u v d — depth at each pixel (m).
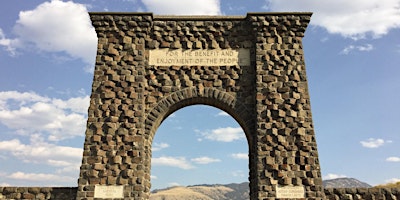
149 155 27.91
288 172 26.16
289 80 28.28
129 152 26.67
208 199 199.38
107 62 28.64
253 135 27.55
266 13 29.44
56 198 26.08
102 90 28.03
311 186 25.86
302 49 29.06
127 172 26.16
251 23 29.38
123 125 27.28
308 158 26.50
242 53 29.33
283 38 29.25
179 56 29.17
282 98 27.89
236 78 28.72
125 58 28.73
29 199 25.98
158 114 27.94
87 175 26.02
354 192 26.02
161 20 29.86
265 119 27.36
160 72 28.83
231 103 28.19
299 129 27.12
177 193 199.88
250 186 28.25
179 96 28.27
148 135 27.50
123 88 28.12
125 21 29.38
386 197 25.73
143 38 29.28
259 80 28.19
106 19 29.33
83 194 25.59
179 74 28.78
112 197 25.59
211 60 29.11
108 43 29.05
